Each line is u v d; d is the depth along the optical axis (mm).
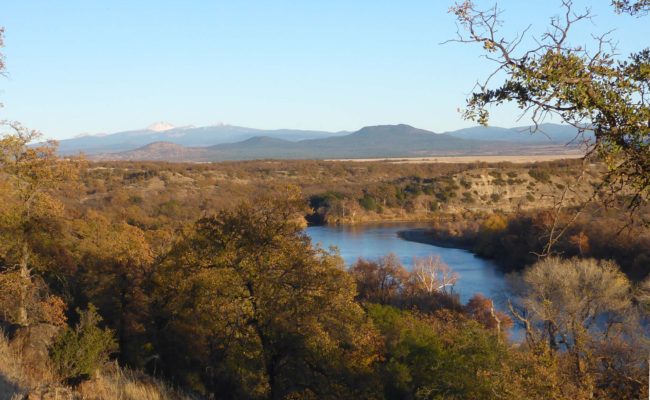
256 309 16641
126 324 22562
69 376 9938
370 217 97000
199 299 17891
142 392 9188
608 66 4891
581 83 4770
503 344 14891
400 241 72500
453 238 70000
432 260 45969
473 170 111812
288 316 16031
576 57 4848
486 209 93062
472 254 60438
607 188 5066
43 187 21781
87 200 74000
